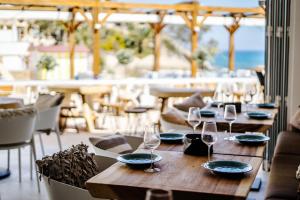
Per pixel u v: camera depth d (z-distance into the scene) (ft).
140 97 34.65
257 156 10.23
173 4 38.17
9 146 16.16
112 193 8.11
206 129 9.59
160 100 33.94
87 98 29.84
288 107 19.12
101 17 36.32
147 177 8.48
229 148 11.04
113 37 77.82
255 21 43.32
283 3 18.78
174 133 12.39
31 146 16.94
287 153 14.33
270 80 19.39
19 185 16.81
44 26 62.18
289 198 10.22
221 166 9.04
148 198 4.39
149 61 80.38
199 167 9.20
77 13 37.81
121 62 42.55
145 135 9.04
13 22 48.70
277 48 19.12
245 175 8.59
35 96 30.99
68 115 28.94
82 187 9.53
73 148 10.11
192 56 40.01
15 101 22.84
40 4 33.17
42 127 19.34
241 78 36.45
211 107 18.62
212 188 7.80
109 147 12.35
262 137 11.99
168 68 97.50
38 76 48.85
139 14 39.04
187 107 19.71
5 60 55.77
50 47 54.65
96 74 35.29
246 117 15.88
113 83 33.12
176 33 96.84
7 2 32.30
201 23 40.40
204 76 40.47
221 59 106.93
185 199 7.68
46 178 9.29
